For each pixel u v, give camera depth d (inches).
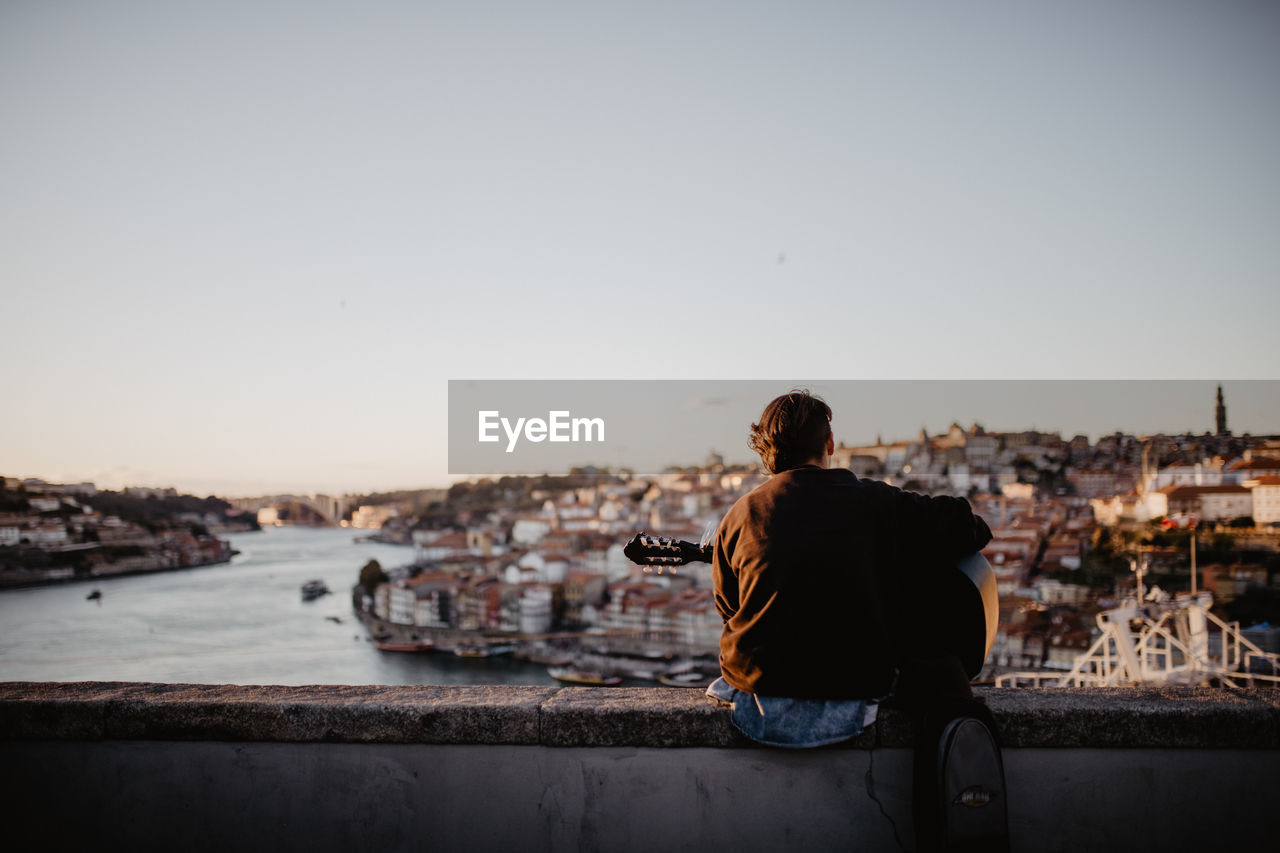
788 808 117.6
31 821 129.3
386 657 3602.4
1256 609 2298.2
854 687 108.7
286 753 126.4
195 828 127.3
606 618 4446.4
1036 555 3543.3
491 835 123.3
